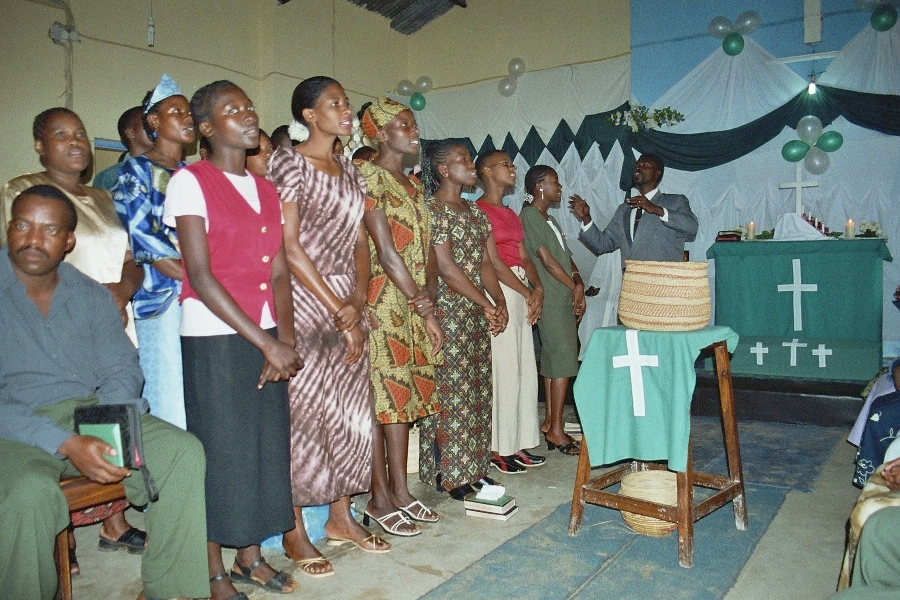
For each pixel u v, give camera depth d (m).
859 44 6.27
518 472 3.75
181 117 2.59
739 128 6.71
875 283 4.95
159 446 2.10
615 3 7.52
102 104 6.67
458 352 3.21
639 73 7.32
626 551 2.68
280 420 2.33
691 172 6.99
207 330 2.20
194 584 2.11
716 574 2.47
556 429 4.20
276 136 3.54
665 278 2.69
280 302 2.36
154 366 2.57
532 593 2.33
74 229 2.25
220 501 2.21
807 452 4.16
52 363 2.15
